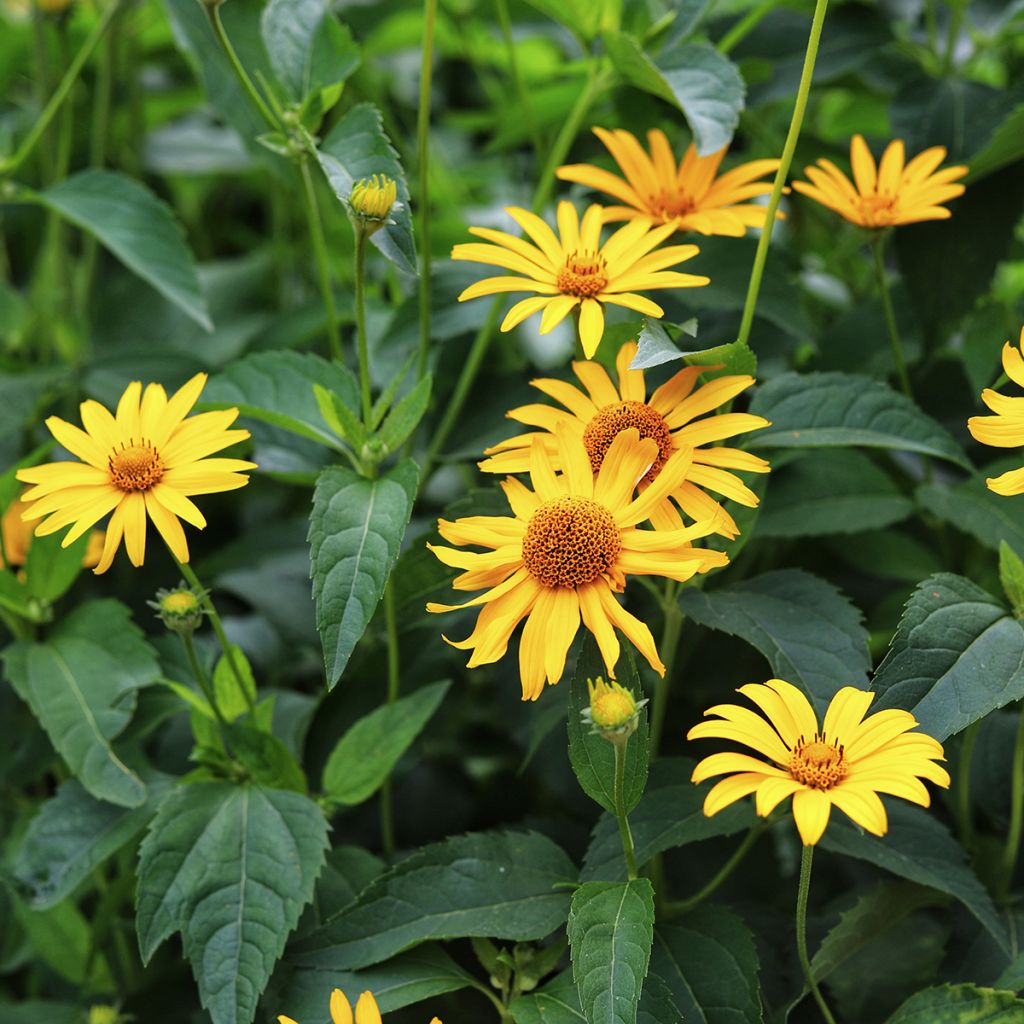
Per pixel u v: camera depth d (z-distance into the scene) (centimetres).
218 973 80
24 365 103
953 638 78
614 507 78
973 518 87
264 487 104
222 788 83
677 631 83
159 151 114
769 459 89
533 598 77
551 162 92
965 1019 78
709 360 80
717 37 98
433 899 81
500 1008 81
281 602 98
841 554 93
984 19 99
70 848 85
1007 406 78
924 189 86
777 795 73
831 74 96
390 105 116
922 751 74
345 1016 77
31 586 88
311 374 87
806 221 102
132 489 80
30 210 113
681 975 81
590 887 77
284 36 87
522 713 91
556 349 104
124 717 86
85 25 111
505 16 96
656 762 82
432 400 94
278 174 100
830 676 80
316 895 85
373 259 104
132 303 111
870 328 94
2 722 93
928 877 80
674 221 86
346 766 86
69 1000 95
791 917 87
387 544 79
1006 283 108
